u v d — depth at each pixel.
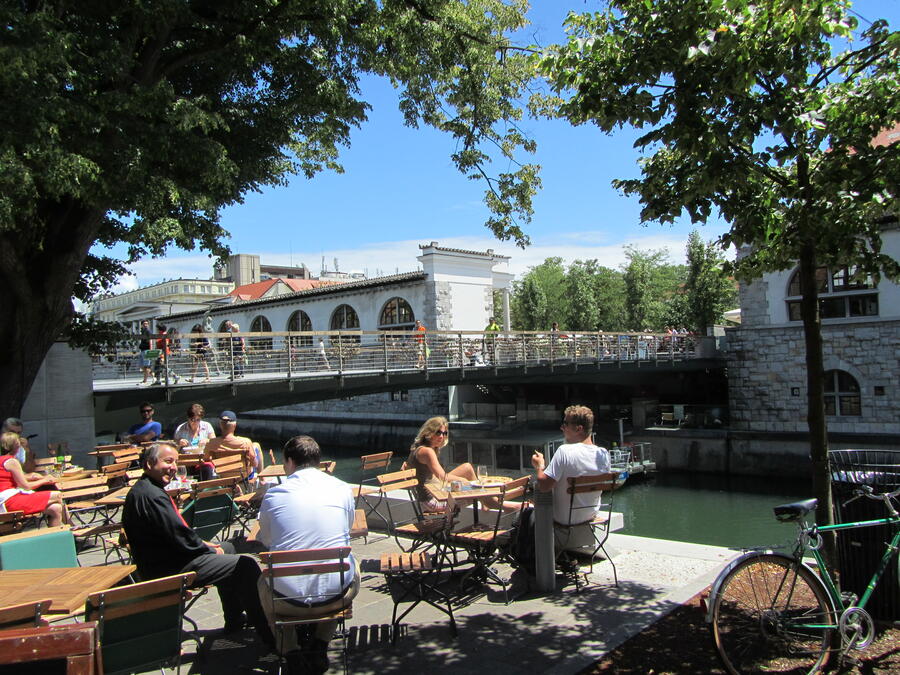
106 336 12.02
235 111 10.77
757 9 4.02
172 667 3.78
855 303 23.80
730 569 3.47
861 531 3.90
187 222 10.27
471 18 11.55
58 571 3.59
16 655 2.33
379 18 10.42
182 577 3.23
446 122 12.55
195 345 13.90
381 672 3.82
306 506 3.83
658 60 4.22
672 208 4.83
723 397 33.59
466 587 5.28
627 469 25.09
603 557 5.91
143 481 4.21
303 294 36.50
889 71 4.19
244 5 9.27
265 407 15.94
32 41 6.71
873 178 4.27
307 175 13.36
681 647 3.93
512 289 53.47
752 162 4.38
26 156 6.66
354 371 16.42
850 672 3.46
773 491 23.22
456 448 25.78
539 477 5.07
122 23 8.69
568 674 3.66
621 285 51.31
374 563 6.04
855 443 22.55
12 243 8.62
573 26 4.83
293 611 3.64
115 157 7.64
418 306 31.78
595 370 23.94
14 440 6.45
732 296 36.12
